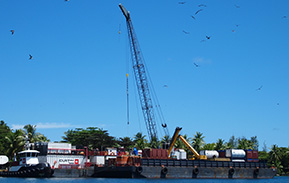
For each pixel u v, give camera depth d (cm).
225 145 18125
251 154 12069
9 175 10638
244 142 18212
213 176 10906
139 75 13638
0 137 15725
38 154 10438
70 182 8431
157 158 10562
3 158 11331
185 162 10544
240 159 11900
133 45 13762
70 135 17388
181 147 16838
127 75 13012
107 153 11512
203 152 11981
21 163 10400
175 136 11819
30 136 14425
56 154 10488
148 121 13438
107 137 16700
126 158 10181
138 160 9912
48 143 10412
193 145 17012
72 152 10931
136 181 9056
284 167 17775
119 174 9744
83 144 16425
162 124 13350
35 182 8369
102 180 9338
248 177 11700
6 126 17925
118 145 16900
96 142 16400
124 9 13725
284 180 11431
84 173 10325
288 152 17762
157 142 13375
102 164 10956
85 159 10894
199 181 9756
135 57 13750
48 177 9781
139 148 16825
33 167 9862
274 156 17525
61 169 9938
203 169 10731
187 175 10375
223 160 11562
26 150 10488
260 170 11988
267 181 10675
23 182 8344
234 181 10269
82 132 17438
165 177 9981
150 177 9694
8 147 13762
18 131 14012
